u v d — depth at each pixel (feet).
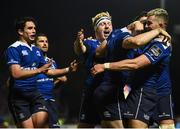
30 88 59.36
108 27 58.75
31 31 60.18
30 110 59.52
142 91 51.49
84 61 59.77
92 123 57.62
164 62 52.01
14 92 59.26
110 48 49.52
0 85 182.19
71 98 227.81
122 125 49.47
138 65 48.24
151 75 52.01
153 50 49.60
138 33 54.54
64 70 66.08
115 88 49.14
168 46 51.44
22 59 58.75
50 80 71.46
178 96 232.32
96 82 53.31
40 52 61.98
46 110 59.47
